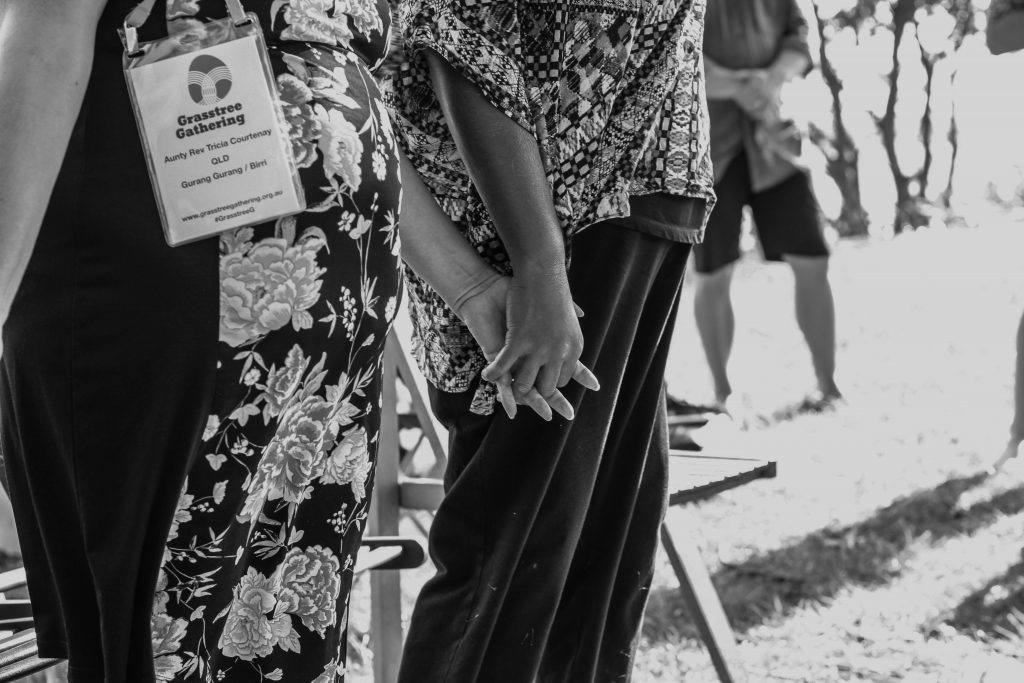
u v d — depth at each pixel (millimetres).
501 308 1495
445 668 1554
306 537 1353
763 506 3834
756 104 4754
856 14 21781
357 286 1272
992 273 9461
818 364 5215
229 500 1222
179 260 1135
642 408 1699
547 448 1509
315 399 1284
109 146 1116
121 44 1123
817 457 4324
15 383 1176
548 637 1690
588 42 1481
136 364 1136
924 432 4547
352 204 1239
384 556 1858
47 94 1066
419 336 1685
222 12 1153
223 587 1254
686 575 2314
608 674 1767
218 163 1141
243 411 1205
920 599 3014
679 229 1620
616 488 1691
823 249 5043
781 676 2668
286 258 1191
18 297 1147
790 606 3068
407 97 1542
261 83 1154
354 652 2893
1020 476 3902
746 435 4641
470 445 1624
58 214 1115
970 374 5660
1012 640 2746
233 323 1169
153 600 1190
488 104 1438
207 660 1259
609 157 1521
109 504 1158
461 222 1577
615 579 1740
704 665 2783
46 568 1240
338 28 1262
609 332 1570
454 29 1438
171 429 1161
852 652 2754
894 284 9461
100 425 1146
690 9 1571
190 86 1129
